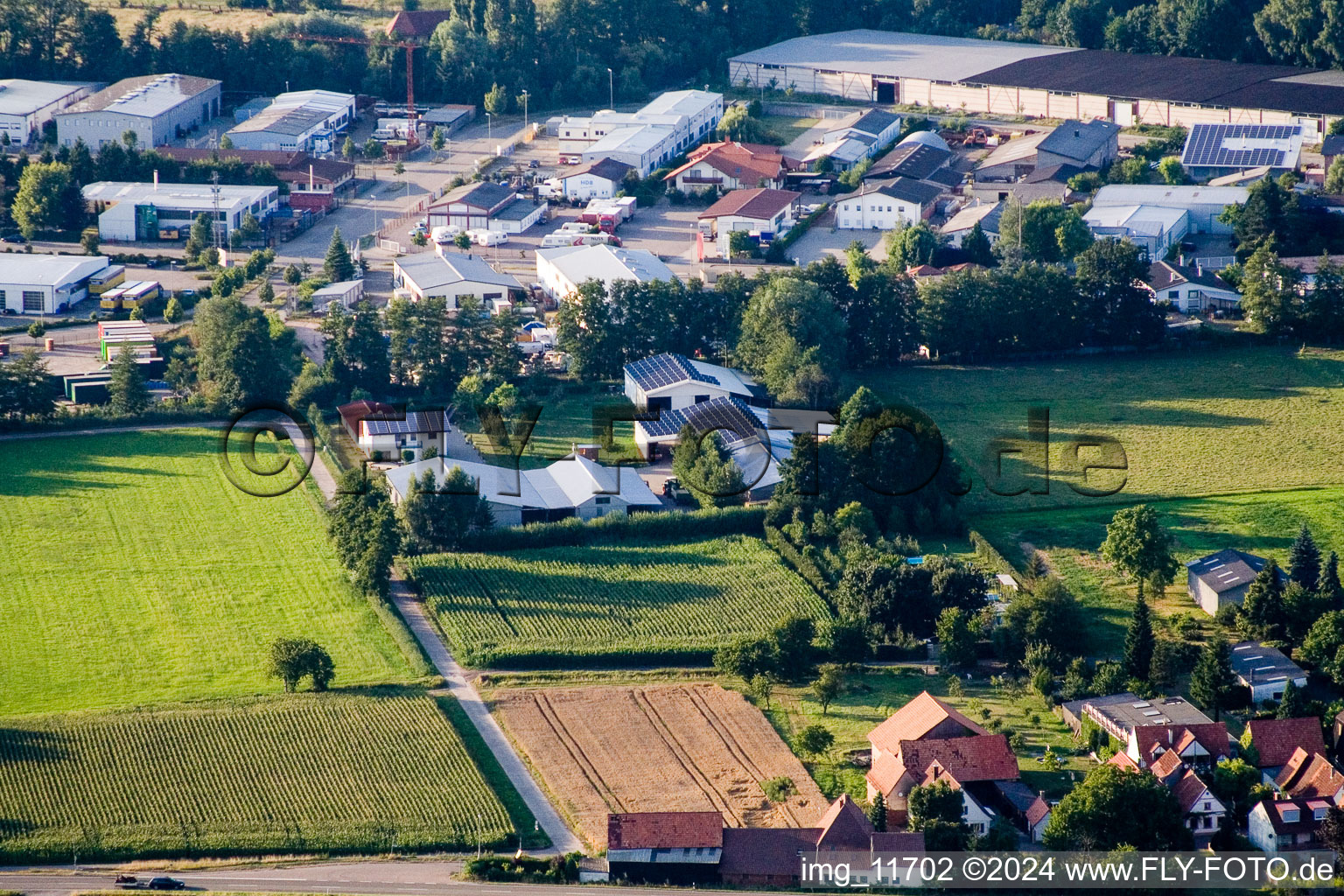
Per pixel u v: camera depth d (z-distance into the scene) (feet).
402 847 581.94
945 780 593.01
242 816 597.93
